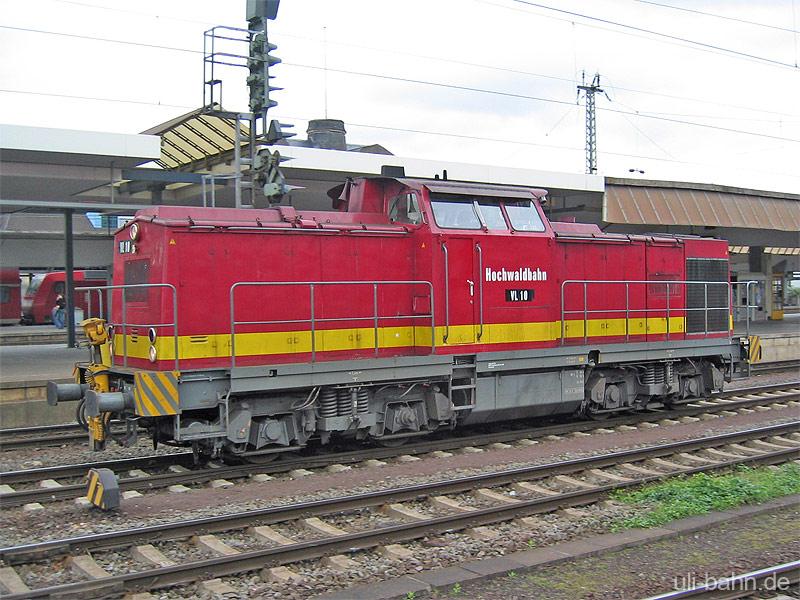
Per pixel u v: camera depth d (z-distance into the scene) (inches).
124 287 378.6
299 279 411.5
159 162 797.9
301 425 408.8
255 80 510.3
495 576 241.9
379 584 233.3
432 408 446.9
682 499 327.9
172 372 361.7
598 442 463.2
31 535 283.0
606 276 527.8
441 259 436.5
